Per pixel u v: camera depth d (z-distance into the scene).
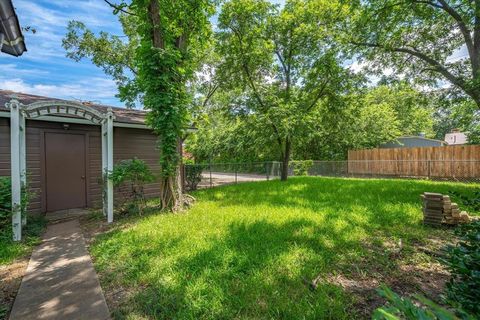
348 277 2.65
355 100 11.23
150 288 2.49
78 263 3.22
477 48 6.96
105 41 10.57
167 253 3.24
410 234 3.86
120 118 7.05
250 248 3.30
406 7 7.43
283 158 12.20
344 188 8.50
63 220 5.54
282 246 3.36
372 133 17.06
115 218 5.52
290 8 10.69
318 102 12.06
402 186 8.55
